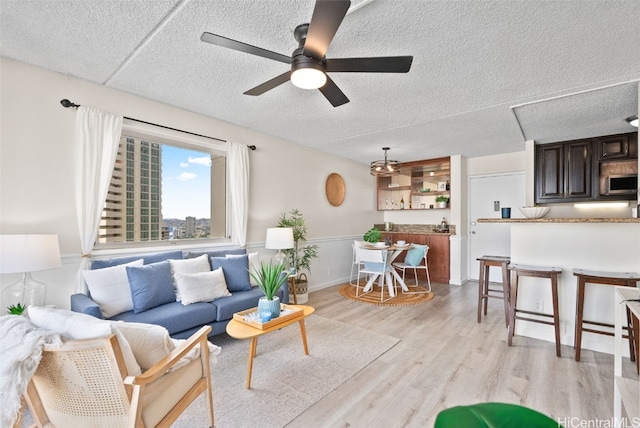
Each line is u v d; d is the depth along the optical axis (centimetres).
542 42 200
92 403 120
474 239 562
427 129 390
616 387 162
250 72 247
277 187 433
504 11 171
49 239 212
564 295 279
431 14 175
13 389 107
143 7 172
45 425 132
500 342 283
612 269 259
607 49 206
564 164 429
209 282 279
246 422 175
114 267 251
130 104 290
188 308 252
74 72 249
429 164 580
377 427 171
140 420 116
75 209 258
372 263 452
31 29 192
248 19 182
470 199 566
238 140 382
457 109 319
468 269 566
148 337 137
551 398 195
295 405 190
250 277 334
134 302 242
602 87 264
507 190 528
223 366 239
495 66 231
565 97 287
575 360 246
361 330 316
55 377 120
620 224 257
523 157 511
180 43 207
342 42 202
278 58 183
